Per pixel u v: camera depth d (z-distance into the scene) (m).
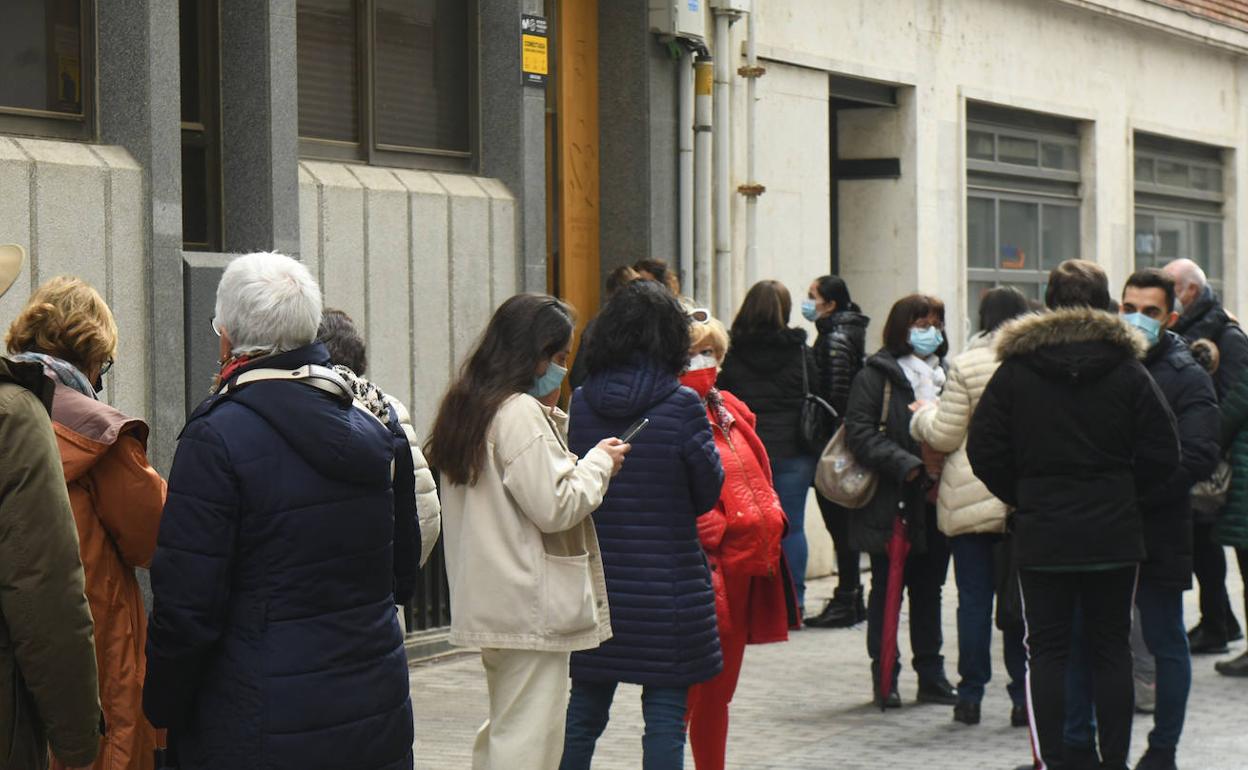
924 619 9.42
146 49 8.59
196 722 4.44
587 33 12.53
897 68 15.40
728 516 6.79
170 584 4.32
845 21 14.70
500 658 5.80
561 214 12.30
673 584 6.14
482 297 10.98
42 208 8.16
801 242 14.28
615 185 12.65
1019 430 7.01
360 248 10.12
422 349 10.54
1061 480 6.95
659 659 6.09
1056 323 6.98
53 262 8.21
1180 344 7.90
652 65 12.55
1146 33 20.06
